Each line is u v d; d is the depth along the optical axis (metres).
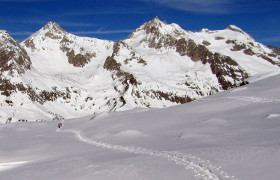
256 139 35.12
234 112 59.66
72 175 27.75
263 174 21.61
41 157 43.41
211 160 27.53
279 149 27.53
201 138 41.94
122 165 29.44
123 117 79.31
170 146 39.91
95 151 43.53
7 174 31.52
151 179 24.12
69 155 42.06
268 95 67.88
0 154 47.06
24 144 58.69
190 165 27.00
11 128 87.38
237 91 81.81
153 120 67.06
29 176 29.50
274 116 48.09
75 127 80.06
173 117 66.38
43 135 72.44
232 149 30.84
